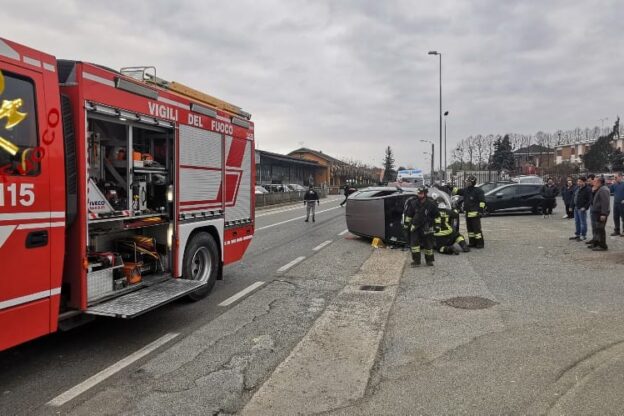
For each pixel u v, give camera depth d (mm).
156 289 5789
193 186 6723
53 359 4758
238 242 8203
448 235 10844
